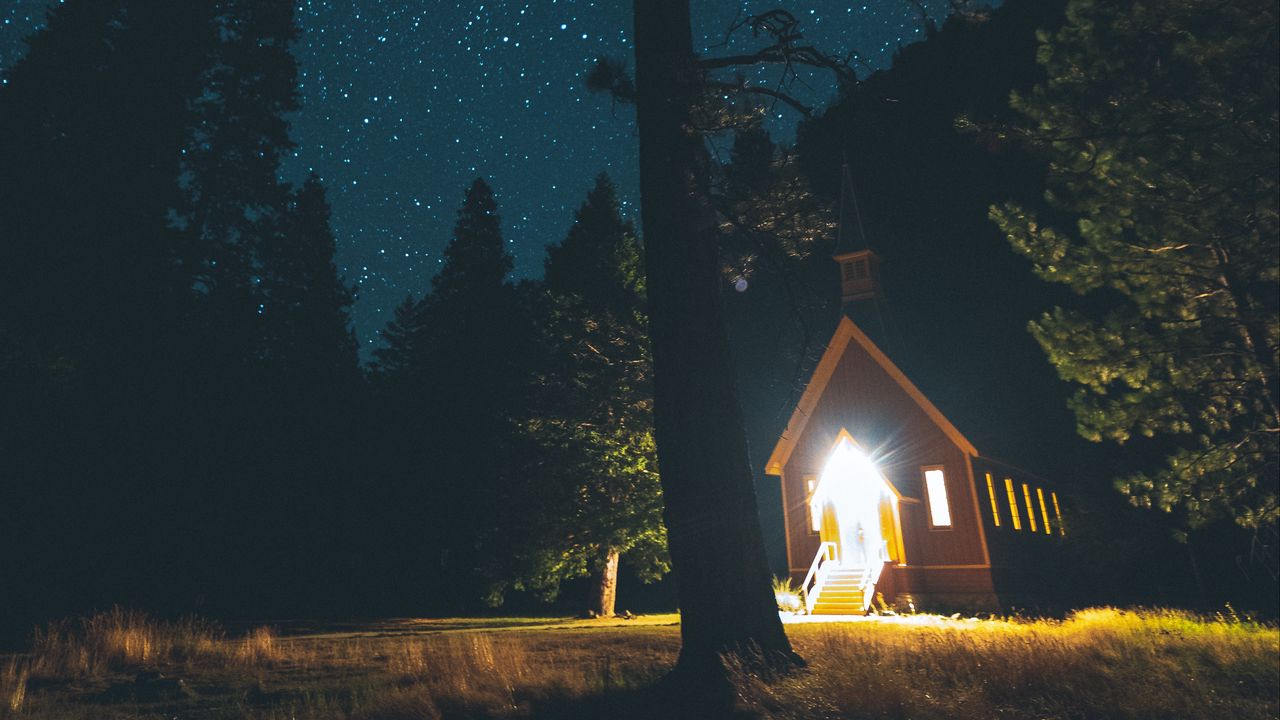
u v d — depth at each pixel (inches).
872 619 787.4
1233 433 588.4
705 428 325.4
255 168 1270.9
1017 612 881.5
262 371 1254.9
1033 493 1169.4
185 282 1105.4
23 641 505.4
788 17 385.7
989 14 409.4
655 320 346.3
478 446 1435.8
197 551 1112.2
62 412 836.0
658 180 359.3
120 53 1122.0
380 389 1638.8
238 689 332.2
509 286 1700.3
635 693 291.7
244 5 1283.2
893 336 1155.3
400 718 266.4
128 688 330.6
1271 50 443.2
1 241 887.1
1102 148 510.0
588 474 1055.0
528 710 275.1
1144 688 311.0
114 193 1015.6
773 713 253.3
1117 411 563.2
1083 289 584.7
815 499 1019.3
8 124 964.0
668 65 368.5
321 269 1578.5
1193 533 901.8
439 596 1508.4
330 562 1416.1
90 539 938.1
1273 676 356.5
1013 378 1466.5
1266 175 460.8
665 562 1077.8
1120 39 516.4
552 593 1171.3
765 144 468.1
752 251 488.1
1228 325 540.1
